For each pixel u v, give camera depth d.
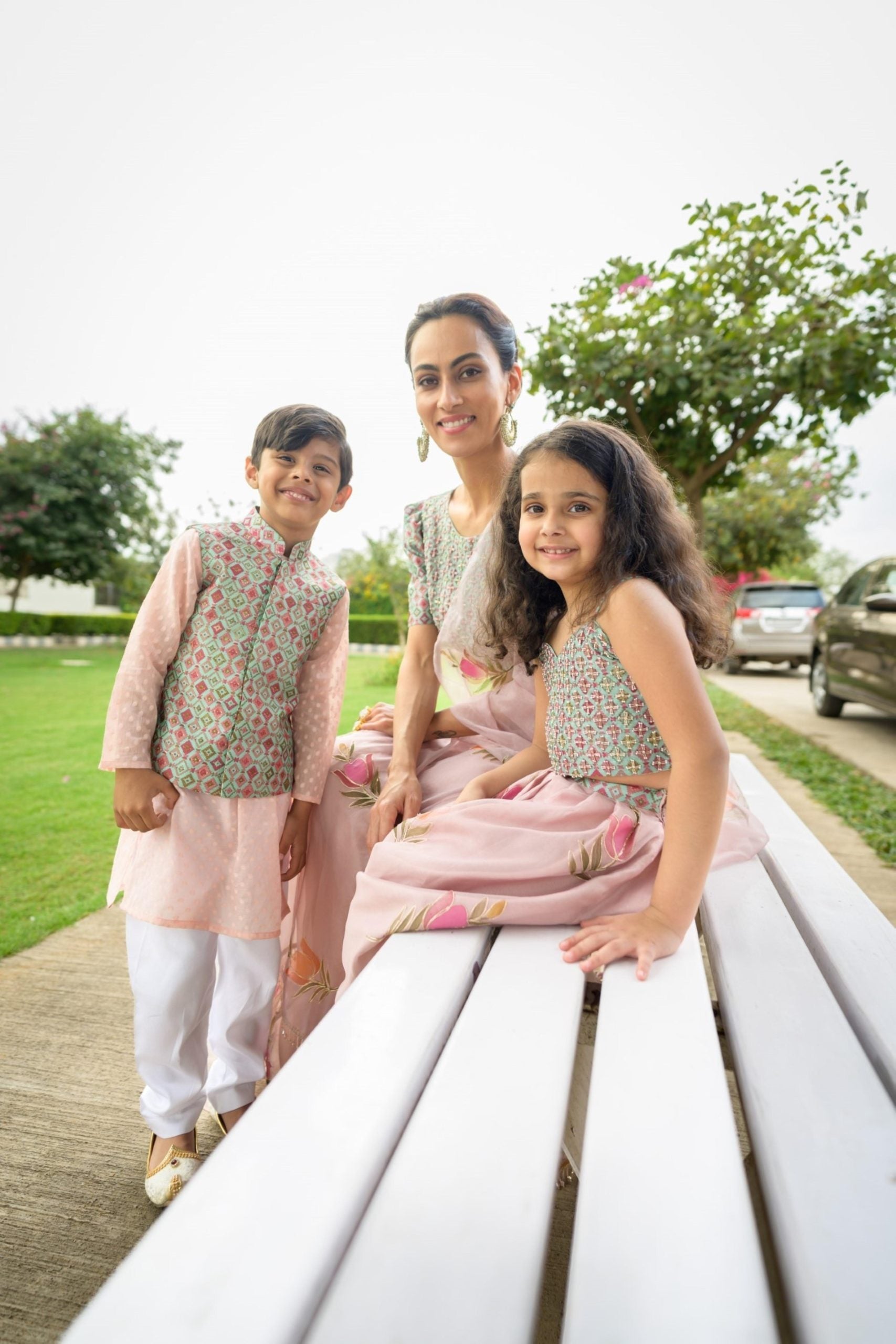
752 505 20.30
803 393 6.69
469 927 1.23
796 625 13.29
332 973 1.79
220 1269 0.55
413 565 2.07
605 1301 0.55
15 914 2.88
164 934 1.57
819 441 7.32
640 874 1.26
